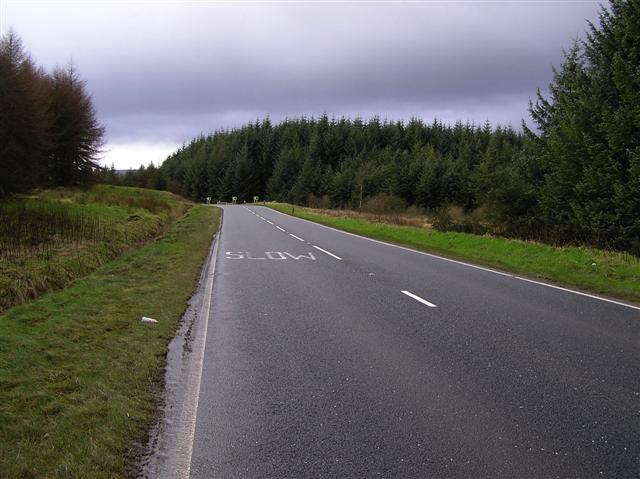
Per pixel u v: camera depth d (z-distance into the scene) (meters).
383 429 4.35
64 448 3.91
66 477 3.52
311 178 115.62
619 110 21.14
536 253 17.17
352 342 6.99
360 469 3.71
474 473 3.65
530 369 5.88
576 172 24.23
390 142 137.75
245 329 7.74
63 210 25.62
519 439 4.17
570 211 24.94
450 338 7.19
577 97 25.88
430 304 9.55
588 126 23.64
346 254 17.97
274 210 59.19
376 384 5.41
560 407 4.81
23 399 4.77
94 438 4.09
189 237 22.91
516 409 4.76
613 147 20.94
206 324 8.08
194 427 4.43
